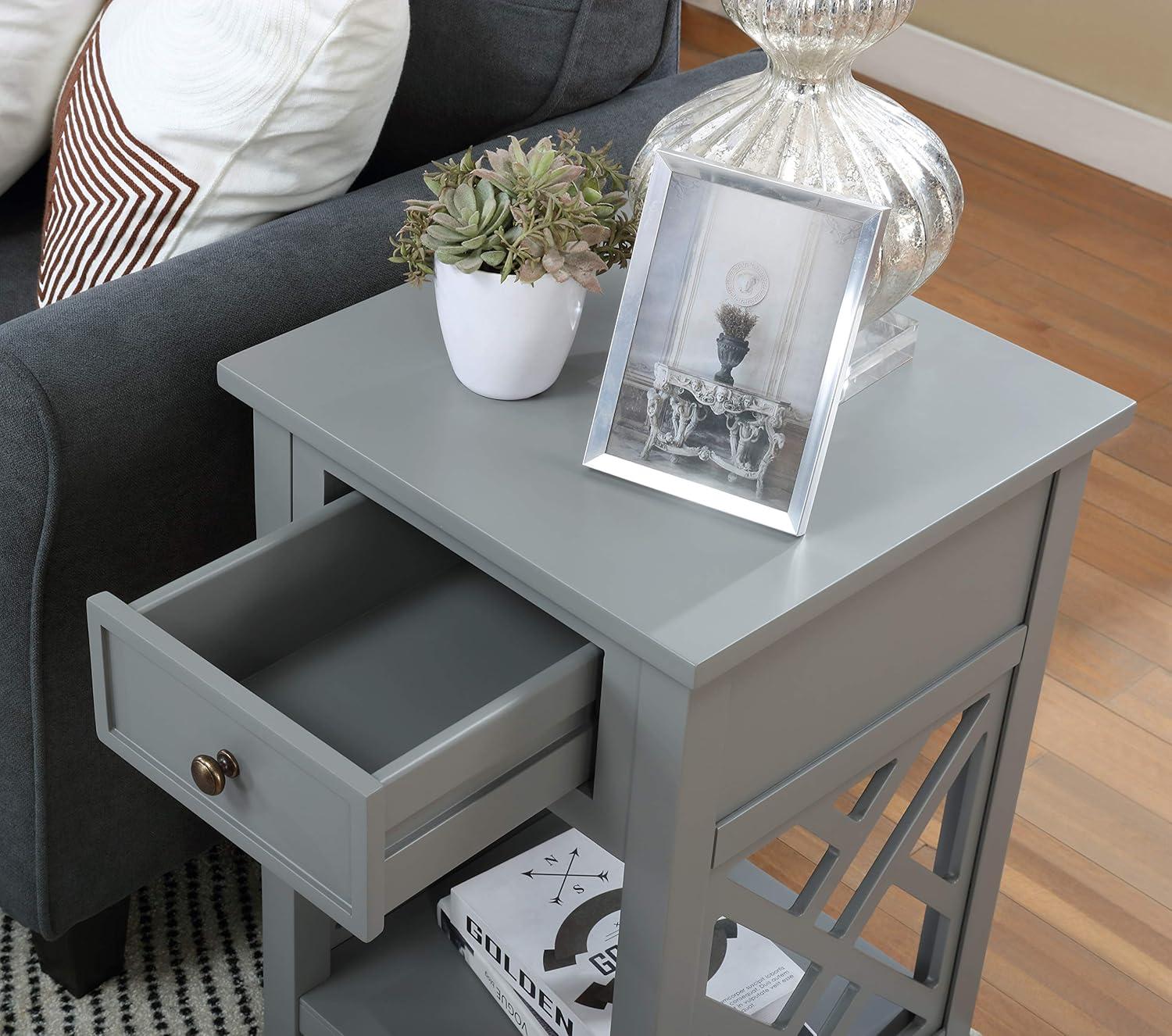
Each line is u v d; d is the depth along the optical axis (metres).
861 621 0.88
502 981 1.08
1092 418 0.96
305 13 1.13
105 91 1.24
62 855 1.15
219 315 1.06
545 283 0.89
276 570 0.94
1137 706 1.68
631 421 0.88
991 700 1.06
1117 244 2.70
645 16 1.34
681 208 0.85
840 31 0.87
